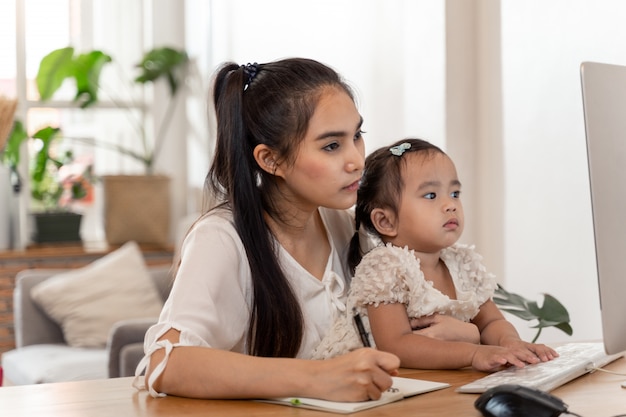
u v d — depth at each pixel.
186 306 1.48
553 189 2.79
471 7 3.15
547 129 2.81
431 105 3.21
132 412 1.30
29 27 5.61
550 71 2.79
